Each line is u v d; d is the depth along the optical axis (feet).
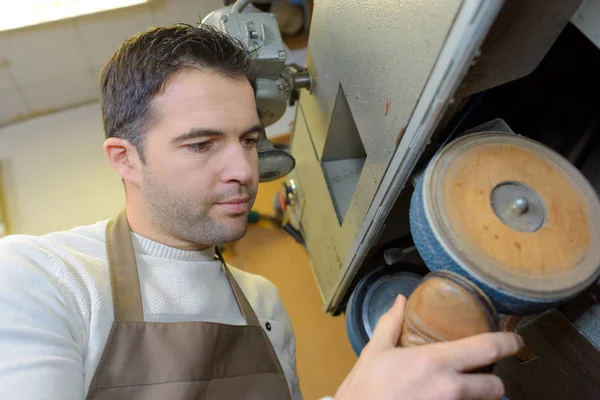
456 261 1.51
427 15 1.73
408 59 1.91
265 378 2.30
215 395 2.08
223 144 2.00
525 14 1.54
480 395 1.42
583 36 2.04
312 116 3.38
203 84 1.94
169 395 1.91
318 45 2.93
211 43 2.05
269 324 2.70
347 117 2.99
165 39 2.00
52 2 4.92
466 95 1.79
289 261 4.70
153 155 1.98
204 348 2.06
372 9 2.13
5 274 1.71
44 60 5.21
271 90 3.04
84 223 4.88
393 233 2.73
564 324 2.09
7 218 4.85
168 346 1.98
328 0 2.61
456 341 1.44
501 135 1.79
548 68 2.18
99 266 2.05
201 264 2.37
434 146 2.09
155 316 2.07
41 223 4.85
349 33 2.43
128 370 1.88
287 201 4.49
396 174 2.18
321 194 3.46
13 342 1.57
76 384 1.69
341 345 4.16
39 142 5.50
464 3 1.54
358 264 2.90
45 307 1.72
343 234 3.04
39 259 1.87
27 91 5.41
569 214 1.65
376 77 2.21
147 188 2.06
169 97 1.92
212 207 2.09
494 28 1.55
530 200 1.66
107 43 5.42
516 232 1.58
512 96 2.27
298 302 4.42
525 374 2.34
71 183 5.18
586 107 2.23
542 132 2.43
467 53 1.61
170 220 2.11
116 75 2.02
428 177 1.68
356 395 1.41
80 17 5.04
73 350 1.74
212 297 2.35
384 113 2.19
